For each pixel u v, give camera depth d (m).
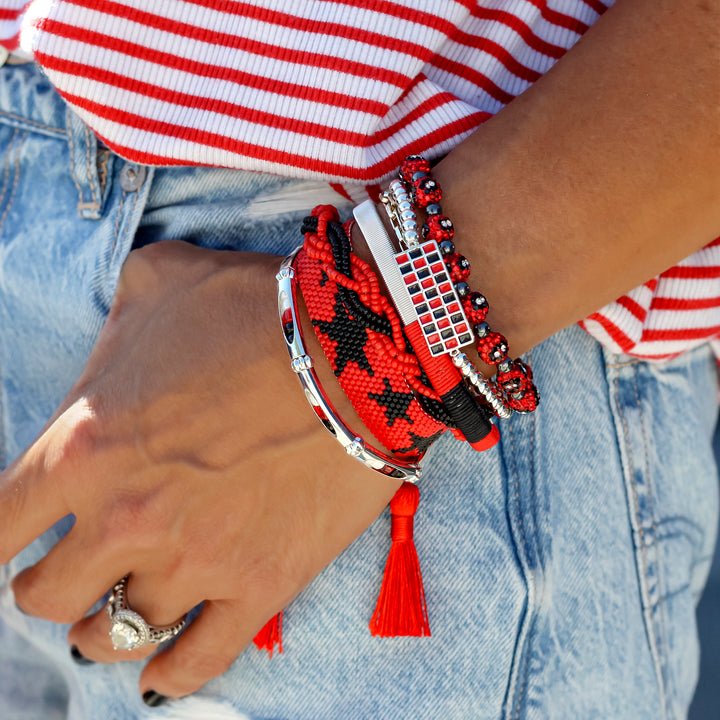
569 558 0.96
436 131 0.84
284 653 0.96
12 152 1.04
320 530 0.87
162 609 0.89
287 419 0.83
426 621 0.90
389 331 0.77
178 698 0.99
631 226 0.73
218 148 0.85
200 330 0.87
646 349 0.95
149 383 0.86
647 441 1.04
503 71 0.88
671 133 0.70
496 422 0.92
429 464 0.94
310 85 0.82
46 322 1.05
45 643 1.16
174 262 0.93
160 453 0.85
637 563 1.03
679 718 1.13
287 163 0.84
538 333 0.80
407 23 0.80
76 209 1.00
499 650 0.93
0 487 0.90
